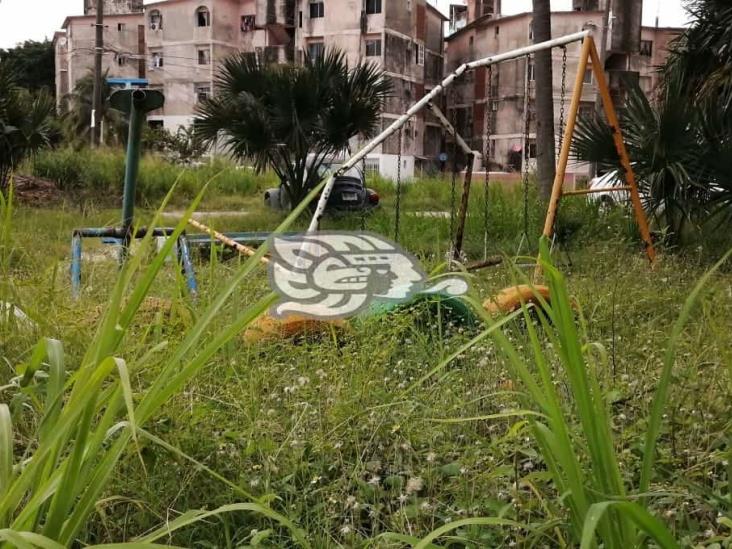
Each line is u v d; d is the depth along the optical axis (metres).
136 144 4.95
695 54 10.52
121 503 2.23
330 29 44.41
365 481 2.42
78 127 40.81
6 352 2.92
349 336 3.52
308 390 2.79
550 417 1.63
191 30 48.62
